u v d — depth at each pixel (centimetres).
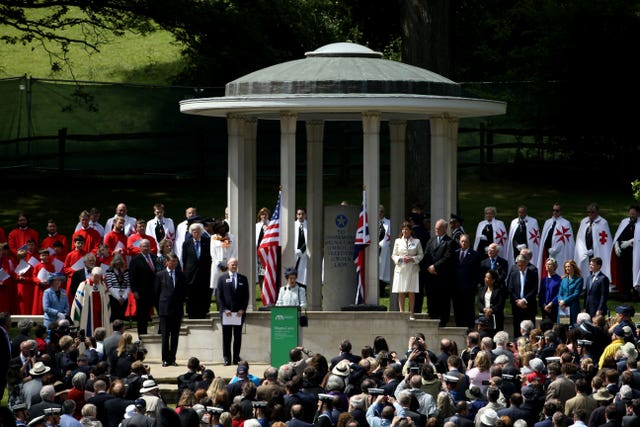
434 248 8869
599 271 8900
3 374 4212
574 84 14325
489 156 15050
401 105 8606
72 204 13788
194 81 15625
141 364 6644
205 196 14262
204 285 9088
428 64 12000
